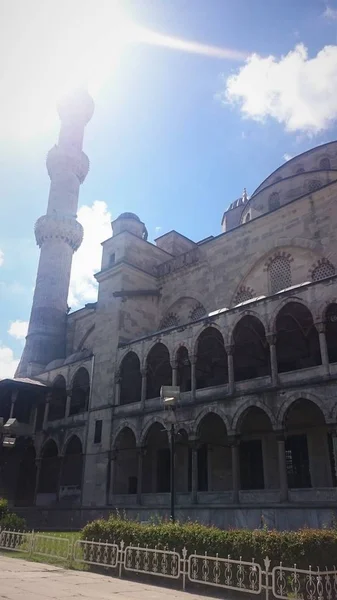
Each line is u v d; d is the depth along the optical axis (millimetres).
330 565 12156
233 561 12594
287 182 44719
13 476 47625
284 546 12492
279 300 29172
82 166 66188
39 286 58594
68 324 57250
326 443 29609
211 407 30906
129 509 33750
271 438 32406
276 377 28172
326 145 47781
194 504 29781
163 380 41188
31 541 19859
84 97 69438
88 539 17453
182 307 43906
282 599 11492
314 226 35031
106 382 40719
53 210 61844
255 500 27344
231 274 39656
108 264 46625
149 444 39812
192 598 12156
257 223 38969
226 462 34594
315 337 32531
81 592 12039
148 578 14875
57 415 48406
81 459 44188
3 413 47031
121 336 41750
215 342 35469
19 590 11727
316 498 24828
